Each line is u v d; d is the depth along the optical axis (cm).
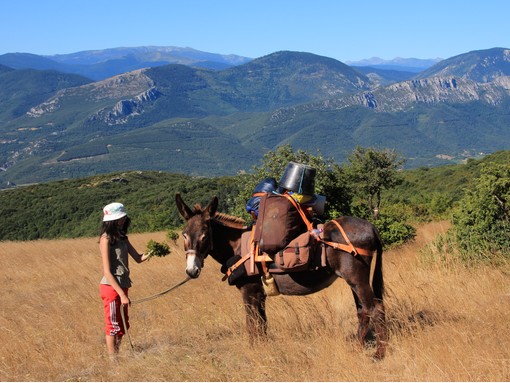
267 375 583
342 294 959
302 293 662
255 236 663
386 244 1794
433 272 1026
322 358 608
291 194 671
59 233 7931
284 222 649
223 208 4569
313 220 677
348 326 777
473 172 6500
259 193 711
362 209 1903
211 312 936
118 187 9875
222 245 712
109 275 688
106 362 688
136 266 1948
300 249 638
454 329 633
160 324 905
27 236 7994
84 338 880
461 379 528
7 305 1439
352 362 583
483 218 1100
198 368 621
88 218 8169
